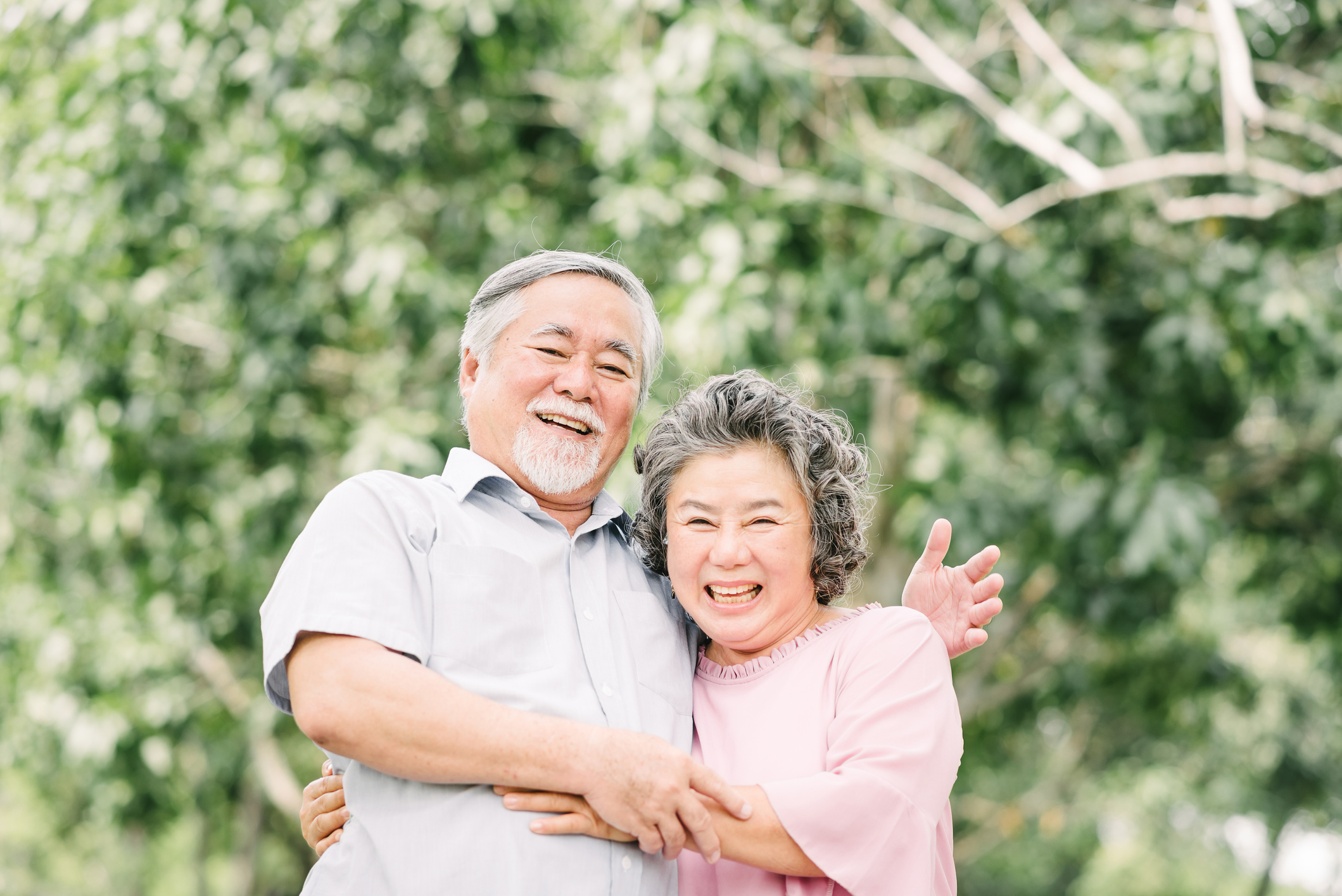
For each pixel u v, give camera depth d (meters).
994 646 5.98
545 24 4.90
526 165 5.36
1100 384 4.71
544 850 1.59
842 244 5.00
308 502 5.08
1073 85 3.69
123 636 5.66
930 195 5.06
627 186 4.46
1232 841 14.34
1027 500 4.85
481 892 1.57
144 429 4.70
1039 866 14.63
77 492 5.52
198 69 4.59
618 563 2.02
